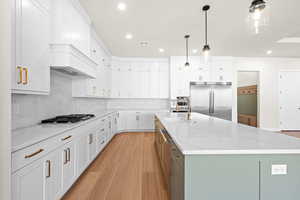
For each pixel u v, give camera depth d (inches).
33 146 51.3
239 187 40.7
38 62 68.6
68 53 81.7
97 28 131.6
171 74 216.5
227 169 40.7
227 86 213.2
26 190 48.2
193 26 127.5
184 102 213.3
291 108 227.0
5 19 38.7
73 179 79.9
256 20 69.5
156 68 228.2
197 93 212.7
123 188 82.6
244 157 40.8
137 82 227.0
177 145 46.3
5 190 38.8
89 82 130.7
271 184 40.9
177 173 49.4
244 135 55.3
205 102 212.1
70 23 87.9
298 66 227.3
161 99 242.5
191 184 40.4
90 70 118.6
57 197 65.2
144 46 177.2
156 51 196.7
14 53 54.4
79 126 87.5
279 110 226.5
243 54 209.3
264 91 226.4
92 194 77.2
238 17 113.3
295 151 40.6
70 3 87.9
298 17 113.3
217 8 102.0
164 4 98.0
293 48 184.4
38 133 61.3
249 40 158.7
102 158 124.5
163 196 75.6
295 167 41.1
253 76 252.5
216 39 156.1
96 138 118.5
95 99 176.7
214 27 129.6
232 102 224.5
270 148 41.2
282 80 227.1
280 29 133.3
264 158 40.9
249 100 257.6
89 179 91.8
